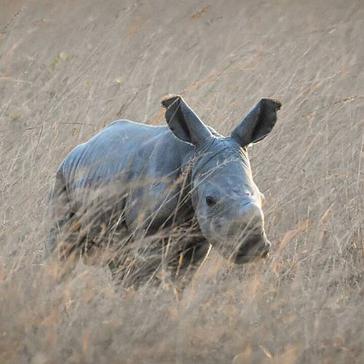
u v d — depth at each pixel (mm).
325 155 22516
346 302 16594
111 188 17516
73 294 15031
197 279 16344
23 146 22438
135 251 16531
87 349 13609
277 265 17453
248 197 15289
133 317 14500
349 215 20375
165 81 27766
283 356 13602
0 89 28328
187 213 16844
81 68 27422
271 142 22391
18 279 15469
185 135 16734
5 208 19547
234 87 25859
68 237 18297
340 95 27219
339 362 14039
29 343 13836
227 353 14000
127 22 32094
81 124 23000
